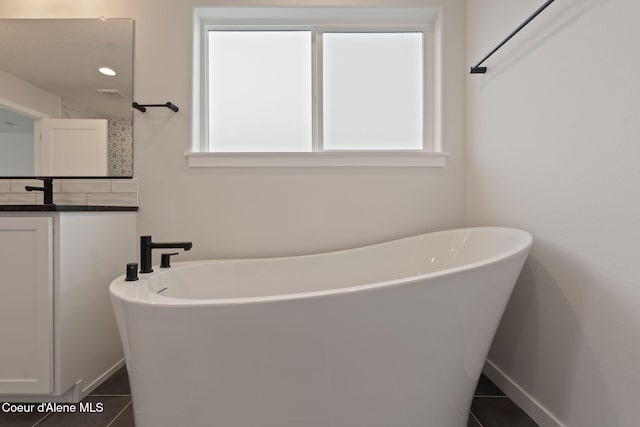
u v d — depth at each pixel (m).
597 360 0.84
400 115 1.75
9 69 1.55
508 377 1.23
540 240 1.06
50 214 1.08
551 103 1.01
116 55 1.55
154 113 1.55
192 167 1.55
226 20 1.66
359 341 0.77
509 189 1.24
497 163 1.32
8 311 1.06
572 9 0.93
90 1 1.56
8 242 1.06
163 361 0.75
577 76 0.91
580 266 0.90
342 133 1.74
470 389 0.94
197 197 1.55
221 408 0.76
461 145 1.59
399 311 0.77
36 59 1.56
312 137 1.71
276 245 1.56
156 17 1.56
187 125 1.55
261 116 1.73
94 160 1.54
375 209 1.58
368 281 1.48
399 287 0.76
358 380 0.79
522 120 1.16
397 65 1.74
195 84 1.59
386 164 1.57
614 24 0.80
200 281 1.33
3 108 1.54
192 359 0.74
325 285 1.47
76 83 1.55
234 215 1.55
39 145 1.54
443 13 1.59
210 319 0.72
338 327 0.75
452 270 0.81
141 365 0.77
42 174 1.54
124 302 0.77
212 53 1.71
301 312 0.73
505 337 1.25
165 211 1.54
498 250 1.14
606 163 0.82
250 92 1.73
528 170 1.13
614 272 0.80
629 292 0.76
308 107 1.73
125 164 1.54
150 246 1.11
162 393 0.77
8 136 1.54
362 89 1.74
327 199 1.57
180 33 1.56
